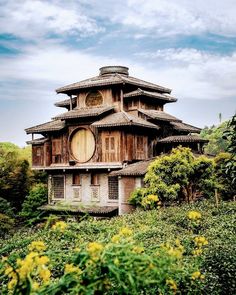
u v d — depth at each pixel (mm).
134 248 4090
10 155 44844
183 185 25984
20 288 3570
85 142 32938
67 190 34969
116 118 31219
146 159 32094
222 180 26078
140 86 34094
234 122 9656
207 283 7965
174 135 36469
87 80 36125
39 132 35188
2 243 15719
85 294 3430
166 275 3777
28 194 41812
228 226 15164
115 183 32219
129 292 3578
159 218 18531
